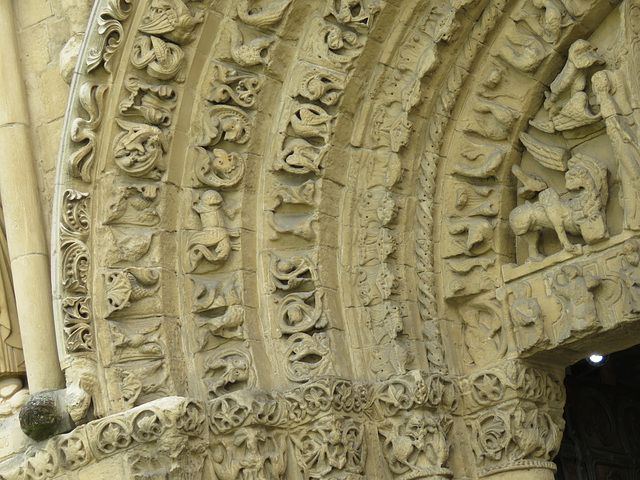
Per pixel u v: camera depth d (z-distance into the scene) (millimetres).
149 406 6832
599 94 7148
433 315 7738
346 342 7566
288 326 7465
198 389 7199
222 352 7336
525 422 7434
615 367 9836
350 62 7586
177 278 7434
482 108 7707
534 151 7570
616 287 6977
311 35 7645
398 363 7422
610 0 7242
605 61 7281
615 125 7023
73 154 7238
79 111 7332
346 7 7500
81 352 7039
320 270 7586
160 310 7277
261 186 7691
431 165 7820
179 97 7496
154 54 7301
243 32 7582
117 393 7008
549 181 7613
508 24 7543
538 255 7504
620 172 7000
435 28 7582
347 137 7758
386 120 7770
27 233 7461
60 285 7133
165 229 7430
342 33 7590
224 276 7520
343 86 7594
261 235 7625
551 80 7602
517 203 7805
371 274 7723
